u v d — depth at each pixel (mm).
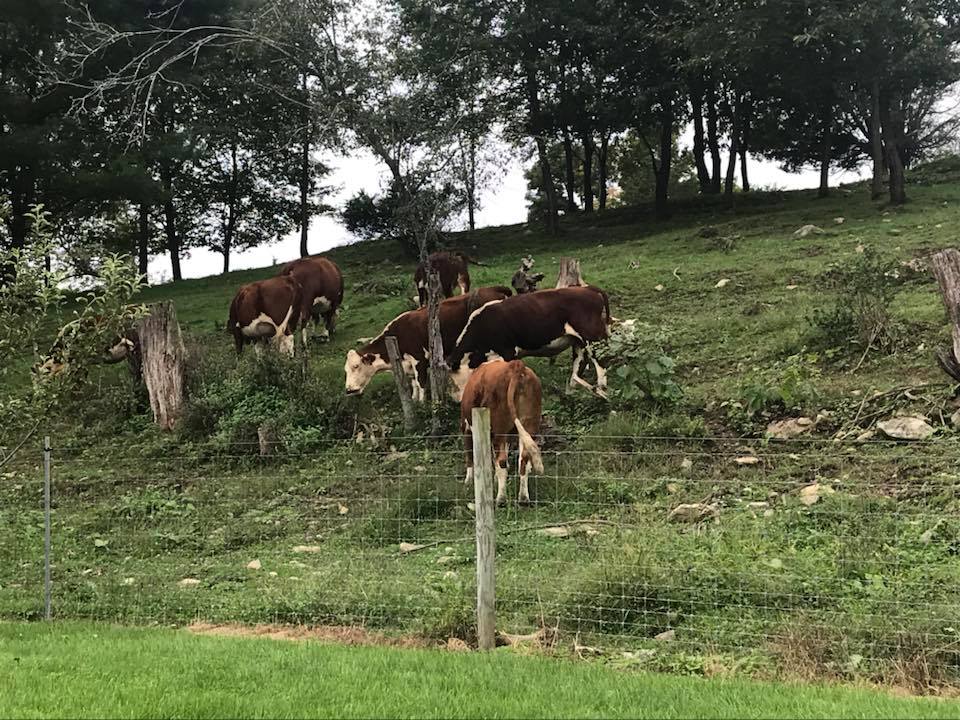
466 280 19797
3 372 7645
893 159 26484
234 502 11031
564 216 38781
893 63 25547
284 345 16703
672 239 26016
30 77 25906
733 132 32906
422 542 8977
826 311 14156
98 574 8586
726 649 5570
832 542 7086
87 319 7527
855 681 5008
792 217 26578
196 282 31469
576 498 9734
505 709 4305
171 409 14820
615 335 12328
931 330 12672
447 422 13180
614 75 33500
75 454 14352
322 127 13859
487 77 20359
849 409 10719
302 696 4566
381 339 14812
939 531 7180
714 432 11109
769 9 25234
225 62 26328
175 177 38812
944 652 5164
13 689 4742
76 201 28203
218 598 7520
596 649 5781
